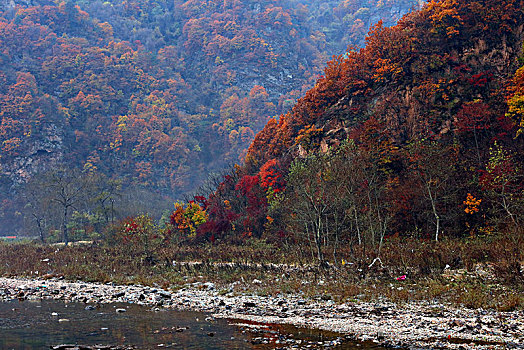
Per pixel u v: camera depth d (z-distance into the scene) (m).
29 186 121.31
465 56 48.47
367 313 14.51
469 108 41.88
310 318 14.11
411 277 19.72
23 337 12.25
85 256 38.41
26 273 29.41
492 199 35.16
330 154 36.78
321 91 58.38
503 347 10.46
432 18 51.53
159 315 15.20
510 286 16.72
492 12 48.31
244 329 12.90
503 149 38.53
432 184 37.88
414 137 43.47
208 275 25.25
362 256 26.75
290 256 31.80
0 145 192.25
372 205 38.53
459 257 22.52
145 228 48.59
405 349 10.52
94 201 93.62
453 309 14.48
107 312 15.84
